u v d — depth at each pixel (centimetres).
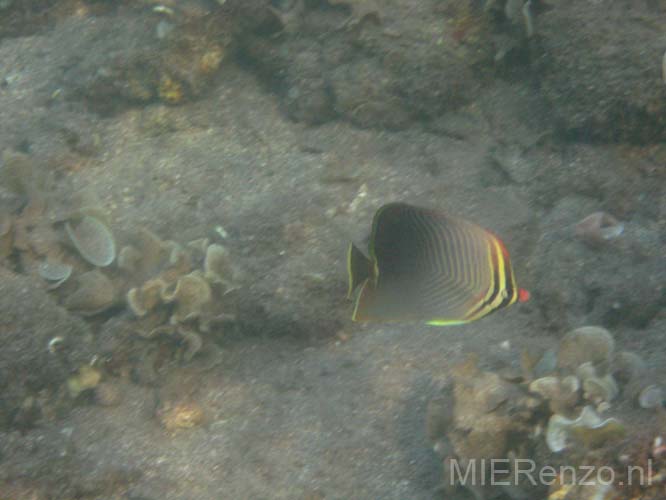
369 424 141
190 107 228
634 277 155
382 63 212
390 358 154
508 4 212
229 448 140
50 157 208
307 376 153
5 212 158
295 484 134
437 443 131
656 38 188
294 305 160
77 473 134
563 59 201
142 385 150
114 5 266
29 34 272
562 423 123
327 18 220
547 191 193
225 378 154
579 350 136
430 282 104
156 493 134
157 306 154
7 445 136
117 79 223
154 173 207
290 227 172
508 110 217
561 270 166
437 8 213
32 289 143
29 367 140
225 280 160
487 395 130
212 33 222
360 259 105
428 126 217
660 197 178
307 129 221
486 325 162
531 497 122
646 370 134
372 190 196
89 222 165
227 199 193
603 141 194
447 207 189
